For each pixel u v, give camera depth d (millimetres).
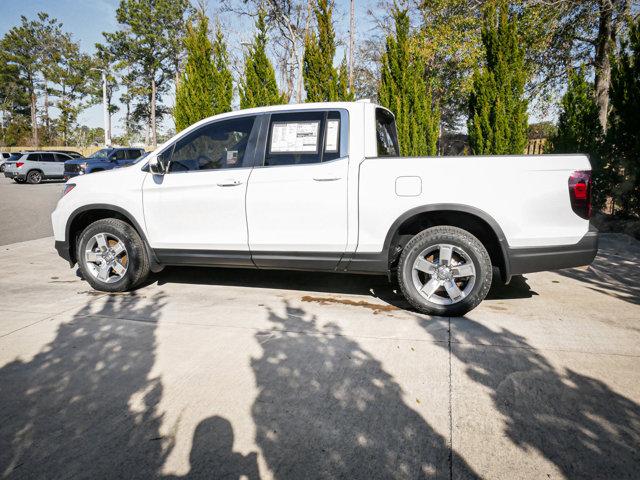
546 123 16406
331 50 9500
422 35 14516
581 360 2799
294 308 3910
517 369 2695
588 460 1887
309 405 2342
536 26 12102
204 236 4109
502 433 2080
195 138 4180
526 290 4371
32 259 6172
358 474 1832
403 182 3543
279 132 3938
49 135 71438
